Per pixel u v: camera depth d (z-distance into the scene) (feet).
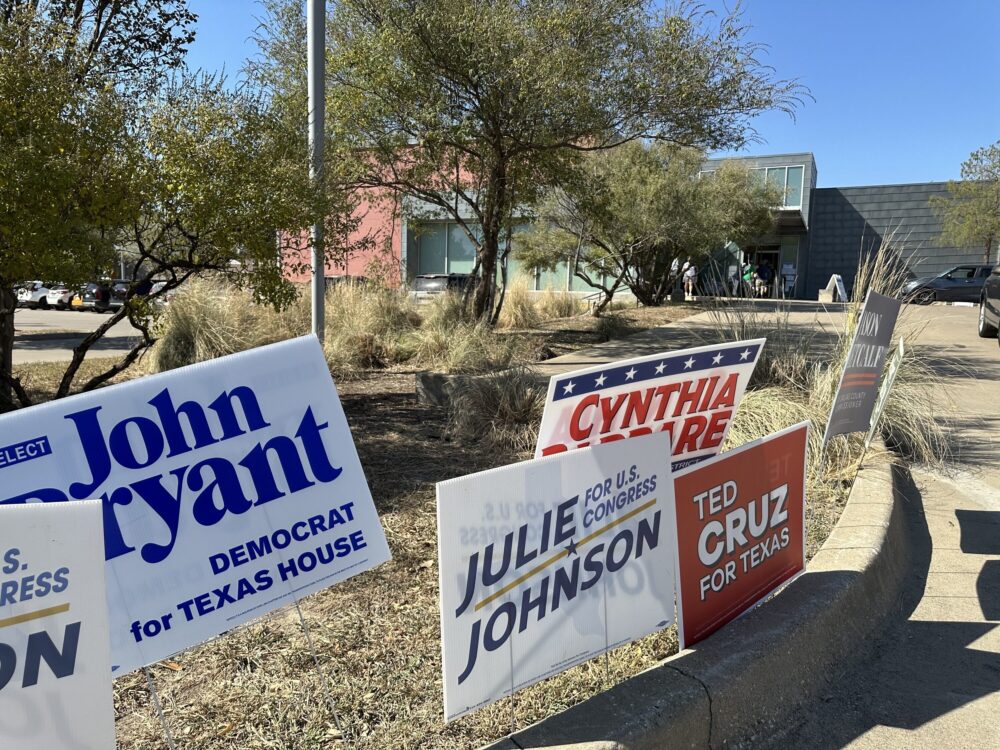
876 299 16.14
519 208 47.01
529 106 33.71
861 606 11.01
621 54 35.19
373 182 40.78
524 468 7.73
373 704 8.37
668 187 60.44
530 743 7.30
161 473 6.84
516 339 39.29
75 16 21.76
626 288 93.15
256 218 18.25
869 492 15.10
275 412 7.38
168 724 8.01
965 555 13.82
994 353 38.81
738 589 10.01
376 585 11.30
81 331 62.03
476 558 7.37
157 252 20.10
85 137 16.25
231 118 18.33
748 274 84.12
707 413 10.51
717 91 35.88
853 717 9.02
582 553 8.27
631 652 9.81
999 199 103.50
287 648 9.49
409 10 32.94
